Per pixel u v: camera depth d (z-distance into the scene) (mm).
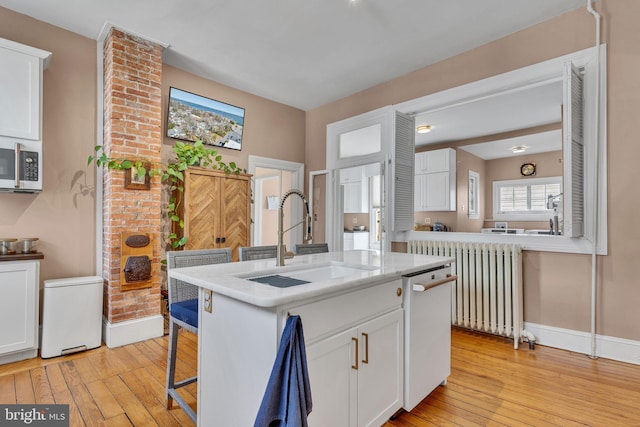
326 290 1289
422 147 6258
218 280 1415
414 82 3793
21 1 2590
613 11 2529
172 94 3676
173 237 3439
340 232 4723
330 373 1360
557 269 2828
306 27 2947
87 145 3066
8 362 2498
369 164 4238
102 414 1852
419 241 3564
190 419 1810
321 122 4965
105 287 2998
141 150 3082
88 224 3068
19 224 2729
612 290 2553
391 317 1703
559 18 2770
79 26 2928
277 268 1747
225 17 2795
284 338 1131
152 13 2740
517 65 2998
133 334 2947
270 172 6051
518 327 2824
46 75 2857
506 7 2660
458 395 2059
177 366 2473
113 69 2938
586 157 2646
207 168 3855
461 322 3234
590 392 2080
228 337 1393
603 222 2580
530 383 2201
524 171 6270
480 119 4543
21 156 2521
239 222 3922
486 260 3033
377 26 2922
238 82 4129
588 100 2633
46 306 2594
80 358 2607
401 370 1778
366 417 1545
